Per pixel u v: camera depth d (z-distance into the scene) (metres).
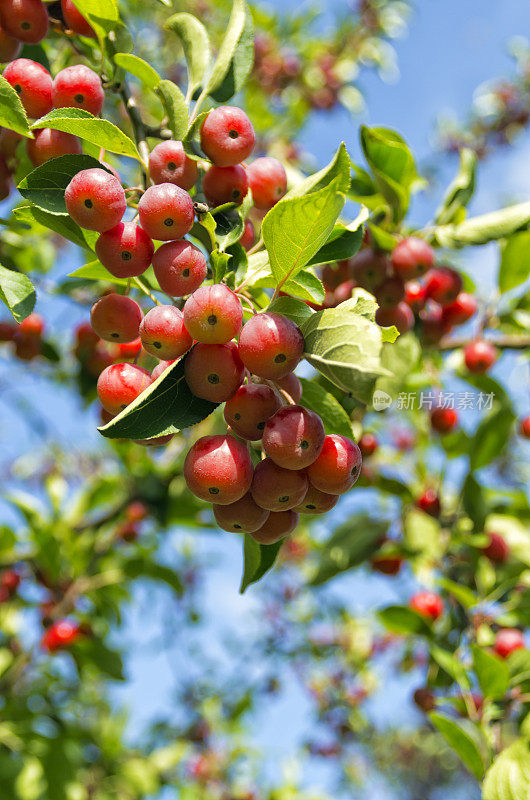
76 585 5.19
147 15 7.16
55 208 1.92
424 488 4.70
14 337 4.24
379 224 3.32
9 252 4.15
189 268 1.78
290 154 7.91
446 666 3.37
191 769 7.20
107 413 2.38
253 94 8.23
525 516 4.35
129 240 1.82
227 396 1.72
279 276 1.83
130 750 6.76
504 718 3.35
